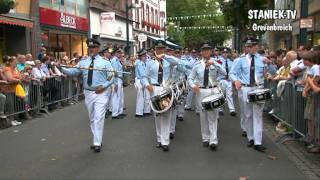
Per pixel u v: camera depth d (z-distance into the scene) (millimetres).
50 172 8008
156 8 60656
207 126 9875
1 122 12648
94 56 9750
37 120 14023
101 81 9594
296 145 9977
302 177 7539
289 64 11633
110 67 9688
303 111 9500
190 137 10930
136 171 7945
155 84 10258
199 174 7719
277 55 14617
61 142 10523
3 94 12781
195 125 12703
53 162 8695
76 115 14914
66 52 27703
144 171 7938
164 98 9383
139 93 14750
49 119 14172
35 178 7656
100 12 34781
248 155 9062
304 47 11633
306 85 8719
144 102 14828
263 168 8094
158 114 9391
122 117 14531
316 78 8578
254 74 9742
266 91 9188
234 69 9898
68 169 8172
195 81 9867
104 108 9648
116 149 9680
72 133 11609
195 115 14695
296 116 10031
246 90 9773
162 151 9445
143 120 13844
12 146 10234
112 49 15516
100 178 7562
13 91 13234
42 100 15438
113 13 34531
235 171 7898
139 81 14695
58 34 26406
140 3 50656
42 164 8570
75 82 18609
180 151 9438
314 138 8852
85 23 30969
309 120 8984
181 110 13469
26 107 14000
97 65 9570
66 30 27109
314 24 23125
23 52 21578
